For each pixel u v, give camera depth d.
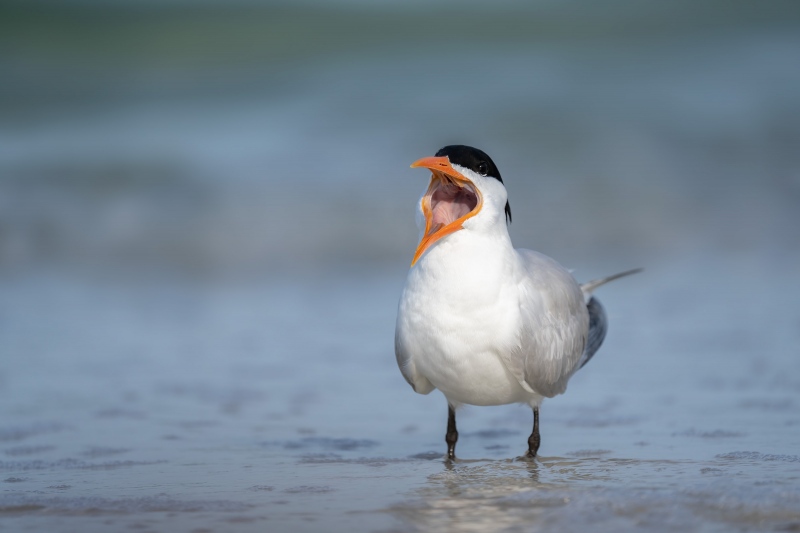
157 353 11.26
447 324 7.08
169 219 17.30
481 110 20.33
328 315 13.27
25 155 19.56
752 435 7.83
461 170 7.05
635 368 10.22
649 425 8.27
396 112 20.48
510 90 21.52
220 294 14.62
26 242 16.72
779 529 5.31
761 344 11.05
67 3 30.91
